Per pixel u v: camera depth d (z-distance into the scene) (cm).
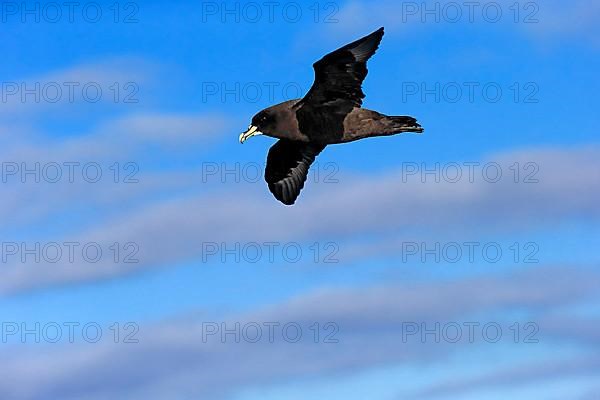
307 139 2197
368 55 2125
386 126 2166
